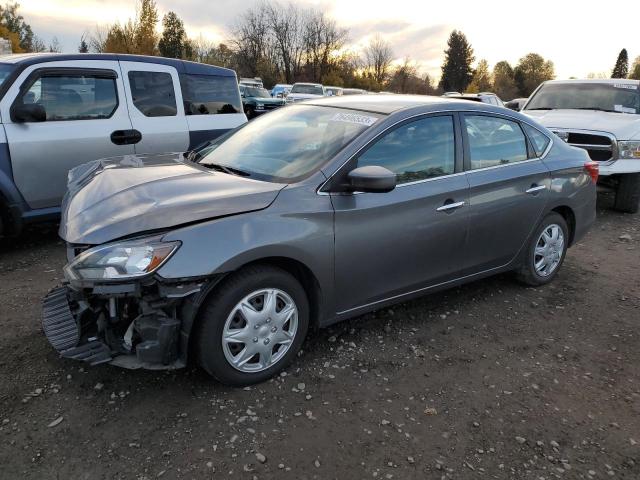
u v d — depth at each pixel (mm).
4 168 4945
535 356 3621
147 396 2904
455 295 4520
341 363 3346
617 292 4816
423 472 2502
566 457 2666
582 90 9320
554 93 9547
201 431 2660
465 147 3889
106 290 2584
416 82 81750
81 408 2781
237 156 3713
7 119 4988
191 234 2691
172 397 2906
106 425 2668
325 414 2852
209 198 2895
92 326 2824
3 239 5539
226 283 2814
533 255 4566
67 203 3287
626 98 8844
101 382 3000
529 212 4324
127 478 2352
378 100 3951
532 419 2941
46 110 5266
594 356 3676
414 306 4250
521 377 3350
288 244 2930
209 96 6688
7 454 2447
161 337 2688
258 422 2750
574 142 7918
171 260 2617
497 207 4039
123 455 2480
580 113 8539
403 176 3498
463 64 105125
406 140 3545
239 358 2932
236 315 2893
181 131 6305
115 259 2602
